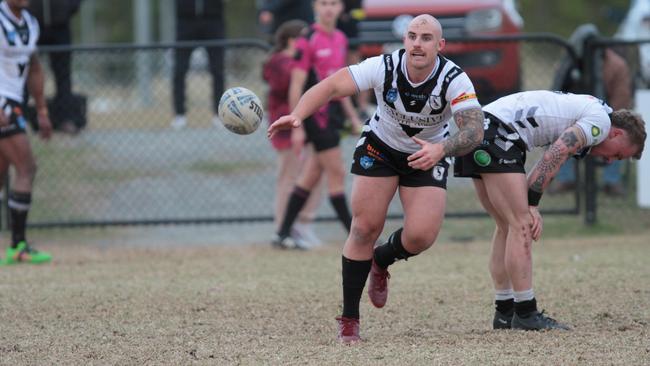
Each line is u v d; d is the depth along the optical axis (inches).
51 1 1763.0
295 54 1224.2
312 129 1241.4
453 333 823.7
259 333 828.6
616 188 1563.7
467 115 716.7
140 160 1734.7
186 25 1956.2
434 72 724.0
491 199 802.8
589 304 925.8
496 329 832.3
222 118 775.7
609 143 802.8
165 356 748.0
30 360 742.5
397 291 1002.1
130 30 4507.9
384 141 759.7
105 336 818.2
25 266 1190.3
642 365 702.5
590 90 1456.7
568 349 746.2
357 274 781.9
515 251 799.7
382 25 1921.8
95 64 2352.4
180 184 1649.9
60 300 965.2
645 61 1561.3
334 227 1515.7
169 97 2287.2
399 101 732.7
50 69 1754.4
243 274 1122.0
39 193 1604.3
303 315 901.2
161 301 960.9
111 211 1540.4
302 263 1194.6
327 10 1243.2
